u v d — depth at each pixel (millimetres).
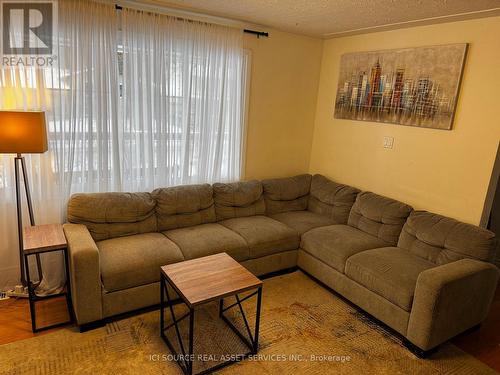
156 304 2625
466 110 2869
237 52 3496
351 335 2529
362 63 3670
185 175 3451
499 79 2656
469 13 2625
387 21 3068
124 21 2848
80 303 2271
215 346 2320
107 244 2703
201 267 2324
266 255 3182
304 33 3863
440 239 2771
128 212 2908
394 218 3172
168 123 3254
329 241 3109
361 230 3418
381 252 2900
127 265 2441
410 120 3266
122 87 2969
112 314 2441
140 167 3199
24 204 2758
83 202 2756
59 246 2334
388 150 3516
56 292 2838
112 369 2072
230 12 3125
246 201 3623
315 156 4438
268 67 3811
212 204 3451
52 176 2787
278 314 2727
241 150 3824
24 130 2328
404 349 2420
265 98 3893
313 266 3209
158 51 3051
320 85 4266
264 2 2746
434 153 3125
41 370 2027
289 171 4371
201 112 3414
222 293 2016
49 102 2682
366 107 3676
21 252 2648
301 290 3105
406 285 2428
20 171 2680
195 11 3121
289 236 3271
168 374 2061
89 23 2707
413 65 3188
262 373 2125
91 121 2861
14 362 2072
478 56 2762
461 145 2928
